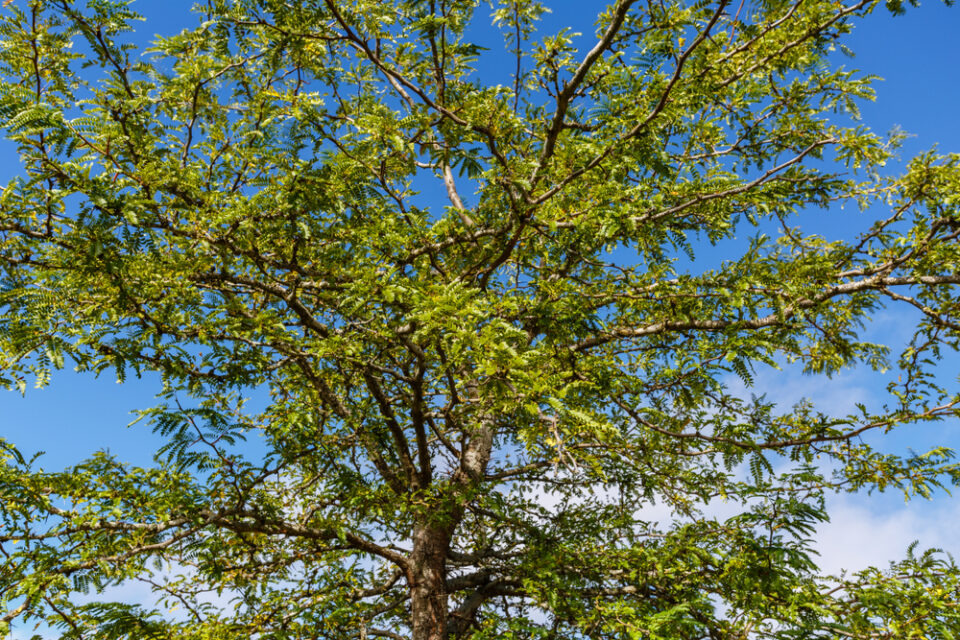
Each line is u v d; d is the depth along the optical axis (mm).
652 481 7453
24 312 3781
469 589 7566
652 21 4598
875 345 6164
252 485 5273
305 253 5289
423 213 5727
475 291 3221
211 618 6238
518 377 3248
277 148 4691
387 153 4918
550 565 5941
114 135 3697
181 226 4852
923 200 5840
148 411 4098
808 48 5805
